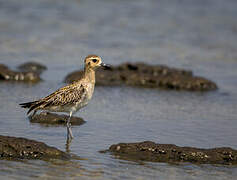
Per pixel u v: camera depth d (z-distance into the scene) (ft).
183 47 88.12
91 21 100.22
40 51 82.48
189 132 46.42
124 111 53.31
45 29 94.48
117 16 104.12
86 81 45.85
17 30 92.48
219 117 52.21
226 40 92.12
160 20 102.47
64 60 78.02
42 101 43.73
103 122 48.91
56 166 36.19
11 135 43.37
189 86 67.00
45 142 41.96
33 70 71.61
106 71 71.51
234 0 113.19
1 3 105.70
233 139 44.57
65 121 48.26
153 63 78.33
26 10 103.40
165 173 35.83
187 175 35.63
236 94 63.87
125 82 68.59
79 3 111.45
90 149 40.47
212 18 103.96
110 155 39.11
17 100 55.93
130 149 39.75
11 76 67.00
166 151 39.29
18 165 35.99
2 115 49.52
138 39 91.40
